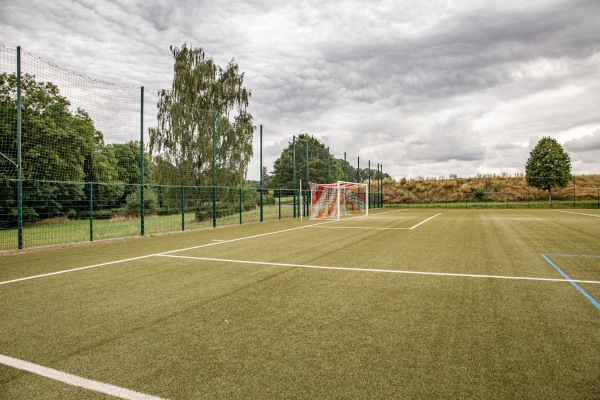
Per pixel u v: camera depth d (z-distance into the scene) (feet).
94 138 68.64
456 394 7.93
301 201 76.13
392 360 9.71
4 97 43.91
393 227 54.90
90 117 42.14
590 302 15.21
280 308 14.60
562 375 8.79
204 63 88.12
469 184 178.60
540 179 138.82
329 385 8.38
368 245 34.37
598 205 127.54
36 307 15.07
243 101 93.20
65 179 61.57
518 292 16.92
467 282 19.03
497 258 26.48
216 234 46.75
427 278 20.04
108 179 92.79
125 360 9.93
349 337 11.42
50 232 51.06
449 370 9.09
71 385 8.57
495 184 174.70
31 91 53.98
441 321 12.88
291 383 8.51
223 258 27.27
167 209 61.16
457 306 14.73
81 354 10.37
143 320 13.30
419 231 48.26
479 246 33.06
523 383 8.41
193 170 79.92
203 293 17.07
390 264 24.40
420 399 7.73
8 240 39.17
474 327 12.23
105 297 16.52
